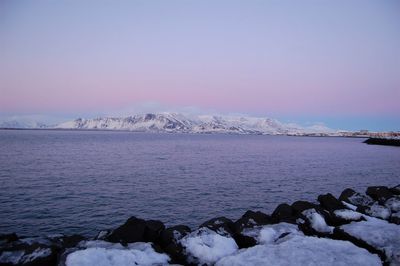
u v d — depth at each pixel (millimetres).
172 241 11547
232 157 75875
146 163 58875
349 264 9242
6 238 11297
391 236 11281
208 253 10383
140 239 11859
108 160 63031
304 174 47094
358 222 13102
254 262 9422
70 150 87750
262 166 56875
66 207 25922
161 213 24734
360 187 37469
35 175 41344
